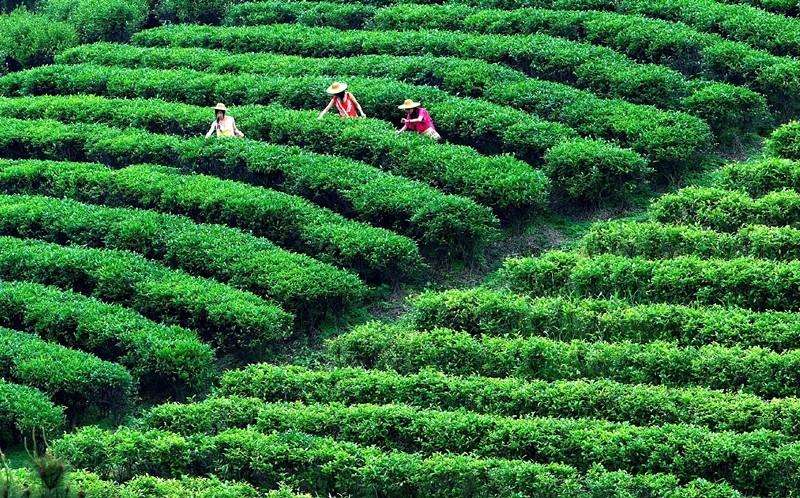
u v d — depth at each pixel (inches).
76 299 2007.9
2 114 2805.1
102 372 1803.6
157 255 2169.0
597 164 2209.6
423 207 2132.1
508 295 1895.9
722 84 2405.3
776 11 2741.1
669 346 1715.1
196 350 1866.4
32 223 2253.9
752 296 1812.3
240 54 2970.0
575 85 2583.7
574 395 1633.9
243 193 2249.0
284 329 1953.7
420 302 1914.4
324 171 2283.5
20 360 1831.9
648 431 1530.5
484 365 1768.0
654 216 2085.4
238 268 2058.3
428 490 1512.1
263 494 1563.7
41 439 1723.7
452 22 2915.8
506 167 2239.2
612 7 2829.7
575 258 1964.8
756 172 2108.8
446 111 2449.6
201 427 1681.8
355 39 2903.5
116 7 3383.4
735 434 1503.4
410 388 1707.7
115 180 2353.6
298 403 1689.2
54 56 3193.9
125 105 2726.4
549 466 1487.5
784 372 1625.2
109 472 1612.9
